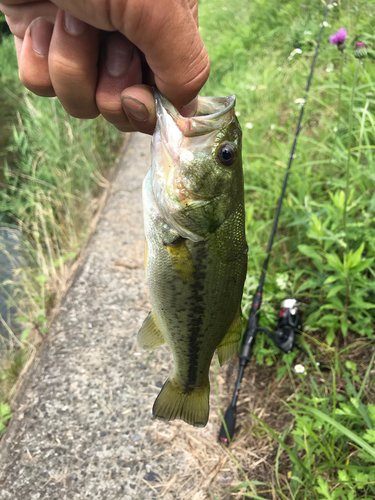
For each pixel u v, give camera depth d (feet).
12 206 2.44
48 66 0.61
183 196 0.75
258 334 1.42
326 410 1.12
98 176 2.66
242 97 2.56
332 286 1.34
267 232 1.73
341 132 1.83
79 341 1.62
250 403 1.31
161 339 0.91
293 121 2.21
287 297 1.45
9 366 1.61
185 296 0.80
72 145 2.40
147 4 0.49
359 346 1.30
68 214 2.21
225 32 3.82
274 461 1.15
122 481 1.18
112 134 3.16
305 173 1.79
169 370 1.46
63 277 1.98
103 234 2.20
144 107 0.62
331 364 1.28
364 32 2.07
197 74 0.56
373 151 1.67
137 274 1.91
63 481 1.20
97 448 1.26
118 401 1.38
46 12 0.60
